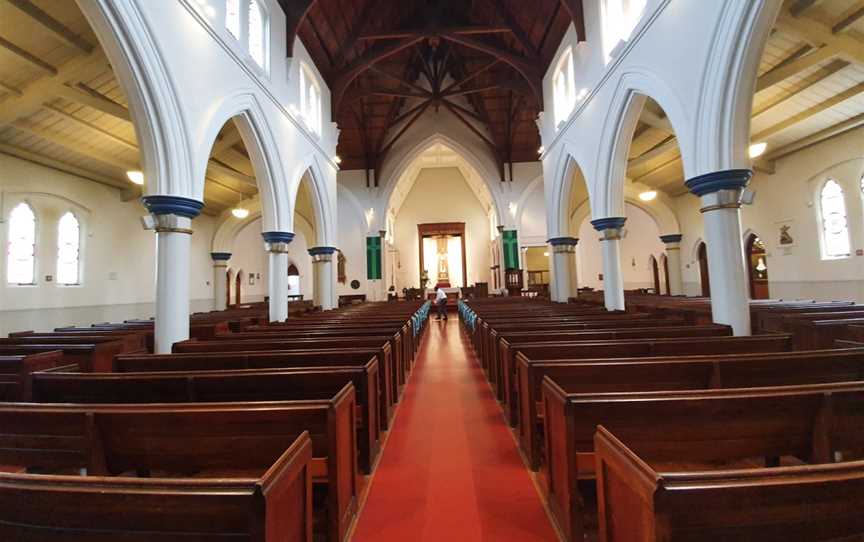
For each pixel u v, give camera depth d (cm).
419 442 382
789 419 209
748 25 464
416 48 1408
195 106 575
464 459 345
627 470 138
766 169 1090
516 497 285
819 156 978
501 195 1734
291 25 919
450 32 1152
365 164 1761
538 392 317
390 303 1471
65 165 966
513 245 1720
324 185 1160
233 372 303
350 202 1762
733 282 515
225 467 215
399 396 525
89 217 1049
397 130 1744
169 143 529
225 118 650
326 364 389
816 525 117
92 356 499
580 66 939
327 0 993
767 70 793
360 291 1725
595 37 856
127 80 489
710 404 208
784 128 938
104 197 1095
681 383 295
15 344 573
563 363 304
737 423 208
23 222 902
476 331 780
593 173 888
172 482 126
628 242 1942
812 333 477
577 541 220
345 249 1748
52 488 125
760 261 1254
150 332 658
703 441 209
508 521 259
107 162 998
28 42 621
